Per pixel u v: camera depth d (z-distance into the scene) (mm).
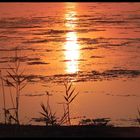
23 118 18734
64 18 58688
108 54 36344
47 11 67125
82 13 63625
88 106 22344
